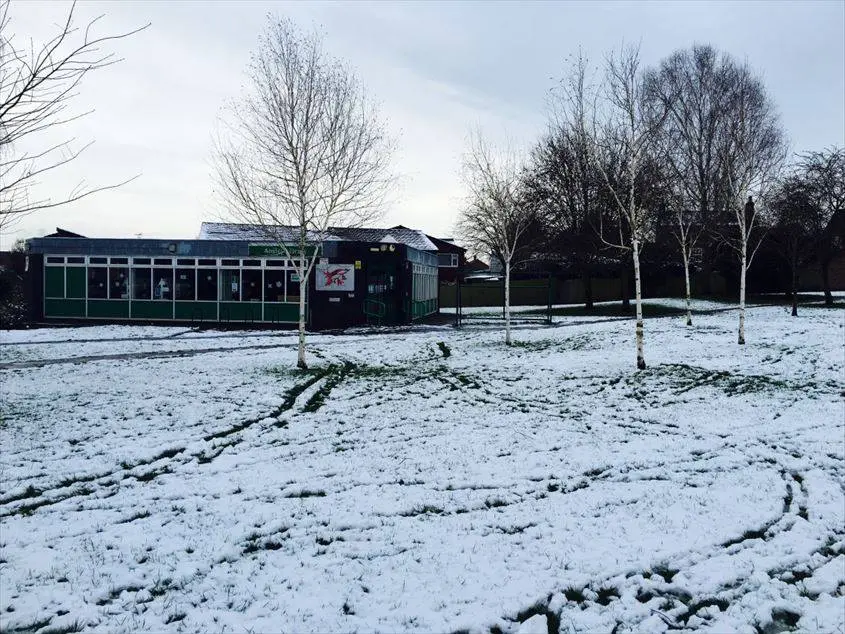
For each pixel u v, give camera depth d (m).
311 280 31.89
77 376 17.55
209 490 8.95
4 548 7.13
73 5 6.00
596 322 31.95
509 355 21.19
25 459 10.27
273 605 5.94
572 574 6.50
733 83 38.50
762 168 28.95
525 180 40.09
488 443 11.12
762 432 11.67
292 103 18.73
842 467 9.77
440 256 72.38
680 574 6.49
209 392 15.30
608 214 37.81
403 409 13.73
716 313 34.03
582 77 23.48
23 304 39.44
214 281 32.56
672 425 12.32
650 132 18.11
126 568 6.64
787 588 6.26
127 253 33.03
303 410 13.69
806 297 42.03
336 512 8.15
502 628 5.59
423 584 6.33
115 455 10.41
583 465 9.95
